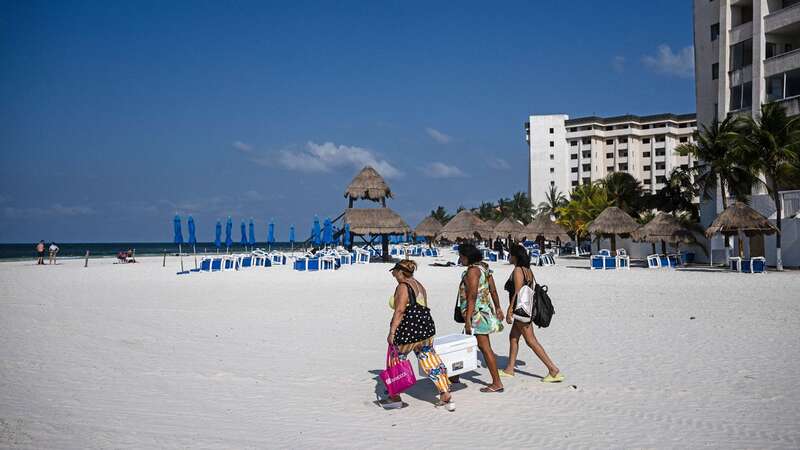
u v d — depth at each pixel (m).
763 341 9.12
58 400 6.02
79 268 36.94
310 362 8.06
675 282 21.28
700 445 4.64
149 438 4.84
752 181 29.45
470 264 6.59
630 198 55.62
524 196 96.25
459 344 6.55
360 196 42.31
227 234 43.59
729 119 30.42
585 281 22.25
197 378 7.10
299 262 32.56
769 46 31.77
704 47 36.62
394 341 5.91
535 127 100.88
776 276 23.80
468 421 5.41
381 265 37.66
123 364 7.87
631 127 98.25
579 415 5.52
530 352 8.66
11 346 9.14
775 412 5.49
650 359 7.95
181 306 14.95
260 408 5.84
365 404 6.04
